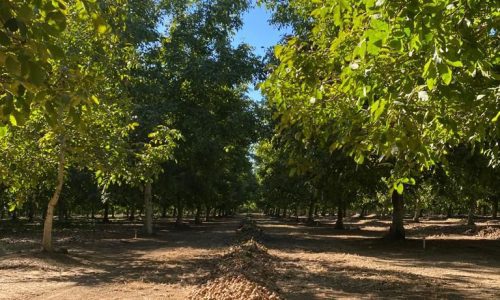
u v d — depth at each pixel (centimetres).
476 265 1560
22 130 1130
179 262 1539
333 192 2039
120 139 1441
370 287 1116
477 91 392
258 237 2473
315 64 447
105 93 1297
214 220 6056
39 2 262
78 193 3472
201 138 2573
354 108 480
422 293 1061
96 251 1847
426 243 2238
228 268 1178
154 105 2506
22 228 3403
